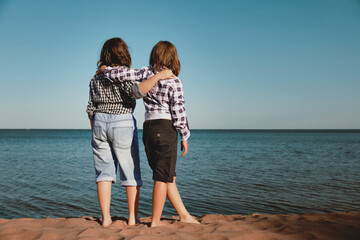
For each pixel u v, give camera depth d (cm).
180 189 1054
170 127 225
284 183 1195
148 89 214
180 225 229
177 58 235
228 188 1079
